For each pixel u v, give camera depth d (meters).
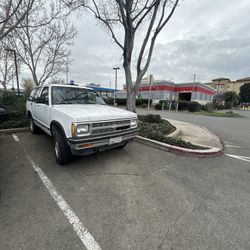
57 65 14.08
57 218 2.24
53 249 1.80
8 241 1.88
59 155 3.64
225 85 77.81
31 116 6.14
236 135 8.55
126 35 7.73
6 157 4.16
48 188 2.92
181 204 2.64
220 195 2.94
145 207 2.53
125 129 3.94
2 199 2.59
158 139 5.61
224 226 2.22
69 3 7.80
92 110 3.84
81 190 2.90
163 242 1.94
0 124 6.73
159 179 3.39
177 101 27.34
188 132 7.89
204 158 4.69
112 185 3.08
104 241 1.92
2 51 14.02
